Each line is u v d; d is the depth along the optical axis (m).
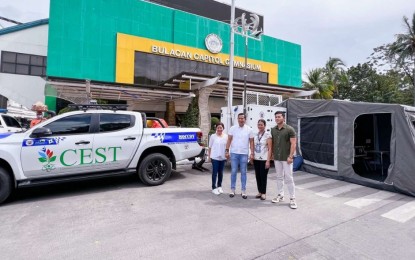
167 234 3.68
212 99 20.42
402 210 4.86
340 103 7.55
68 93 13.14
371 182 6.56
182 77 13.23
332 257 3.15
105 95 14.08
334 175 7.62
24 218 4.21
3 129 9.12
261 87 15.82
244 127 5.58
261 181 5.41
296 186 6.70
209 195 5.61
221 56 20.11
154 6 17.45
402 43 28.45
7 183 4.83
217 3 21.70
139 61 16.83
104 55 15.67
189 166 8.91
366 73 37.12
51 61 14.29
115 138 5.86
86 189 5.98
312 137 8.55
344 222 4.24
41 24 17.38
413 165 5.79
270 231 3.83
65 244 3.37
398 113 6.21
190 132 7.01
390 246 3.44
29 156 5.00
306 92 17.08
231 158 5.59
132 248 3.28
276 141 5.23
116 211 4.56
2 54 16.39
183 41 18.44
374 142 9.53
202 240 3.51
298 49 24.98
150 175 6.37
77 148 5.45
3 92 16.38
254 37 10.29
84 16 15.13
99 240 3.48
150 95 14.12
